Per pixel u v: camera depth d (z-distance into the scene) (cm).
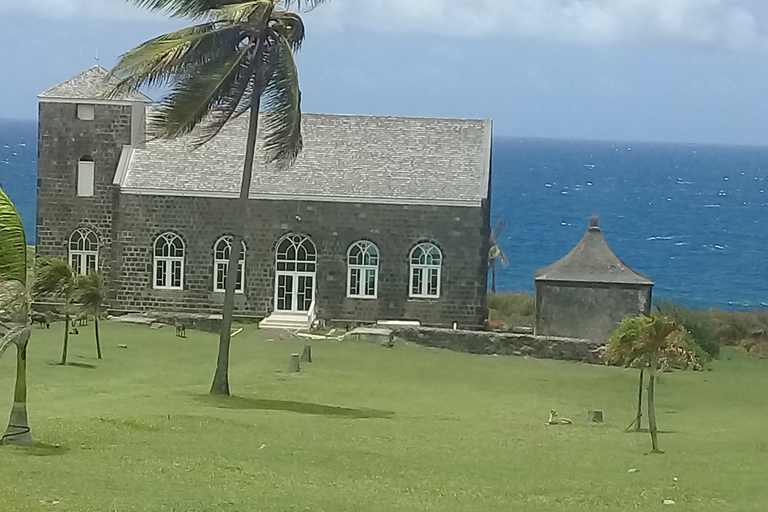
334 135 6962
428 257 6638
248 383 4350
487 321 6956
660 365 3250
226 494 2233
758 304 14238
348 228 6631
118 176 6750
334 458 2773
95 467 2416
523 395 4569
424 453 2923
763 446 3272
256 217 6662
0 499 2045
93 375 4384
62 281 4731
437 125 7038
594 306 6391
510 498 2395
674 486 2605
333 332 6381
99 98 6794
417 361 5494
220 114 3922
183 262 6738
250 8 3672
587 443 3244
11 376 4197
